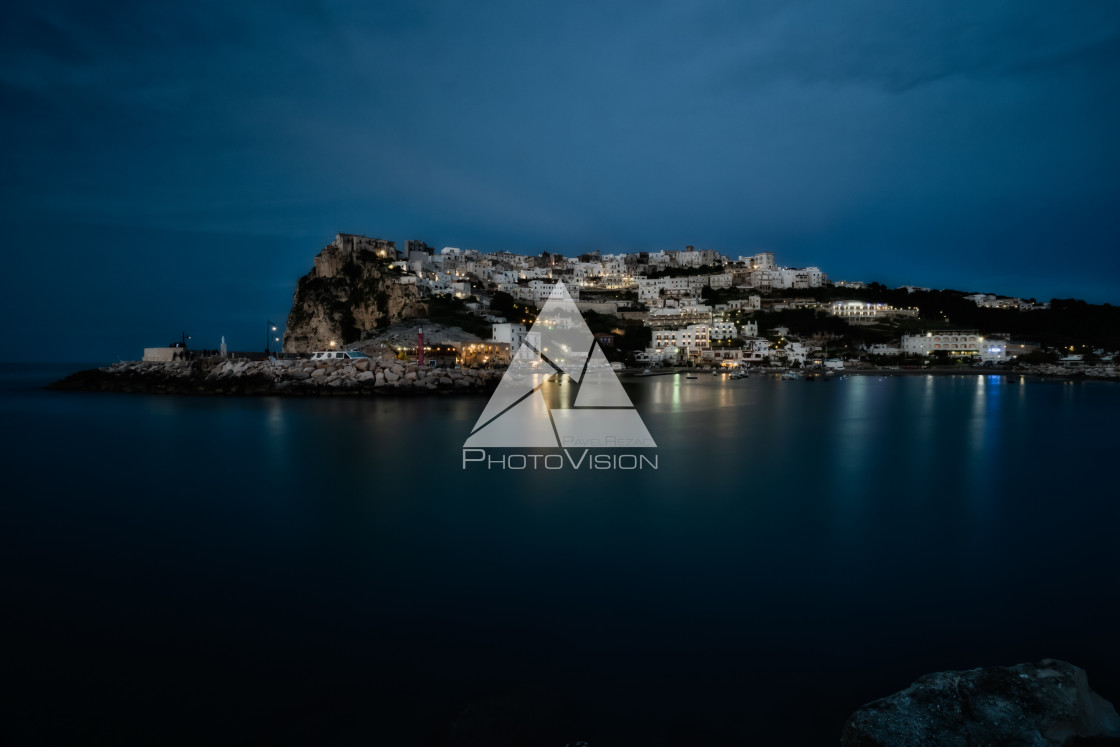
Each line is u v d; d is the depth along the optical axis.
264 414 56.81
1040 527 20.67
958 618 13.49
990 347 165.88
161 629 12.95
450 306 156.38
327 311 155.50
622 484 27.38
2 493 25.41
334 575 16.08
